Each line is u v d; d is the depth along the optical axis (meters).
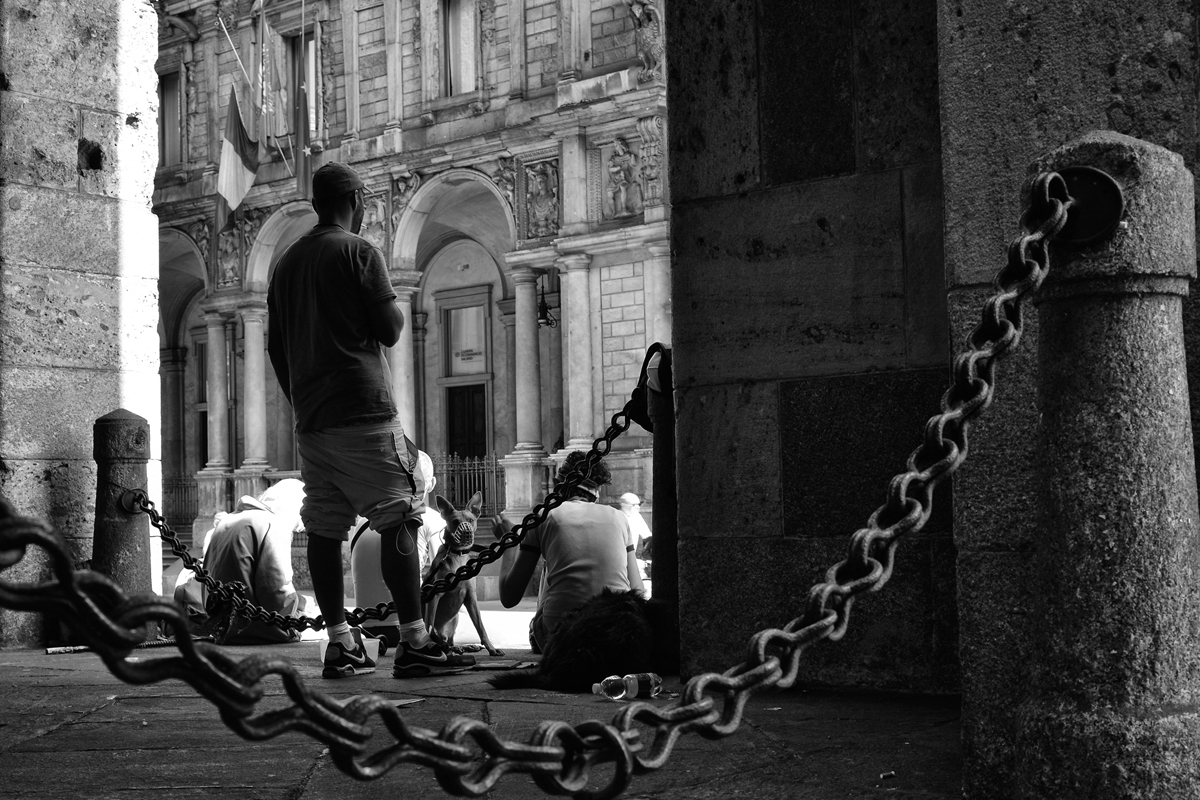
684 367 5.64
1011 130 3.08
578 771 1.67
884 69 5.26
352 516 6.13
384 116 32.47
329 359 5.95
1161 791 2.44
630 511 20.89
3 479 8.89
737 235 5.54
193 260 39.31
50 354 9.17
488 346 34.34
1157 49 2.93
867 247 5.27
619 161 28.33
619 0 28.53
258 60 34.84
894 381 5.18
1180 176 2.55
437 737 1.56
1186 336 2.91
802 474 5.34
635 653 5.44
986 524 3.04
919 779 3.35
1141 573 2.50
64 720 4.78
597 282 28.61
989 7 3.12
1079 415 2.53
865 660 5.13
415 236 32.38
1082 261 2.52
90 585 1.31
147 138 9.81
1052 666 2.55
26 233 9.09
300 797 3.28
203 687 1.39
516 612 18.39
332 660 6.10
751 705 4.79
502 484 31.50
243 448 35.97
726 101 5.58
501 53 30.61
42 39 9.23
